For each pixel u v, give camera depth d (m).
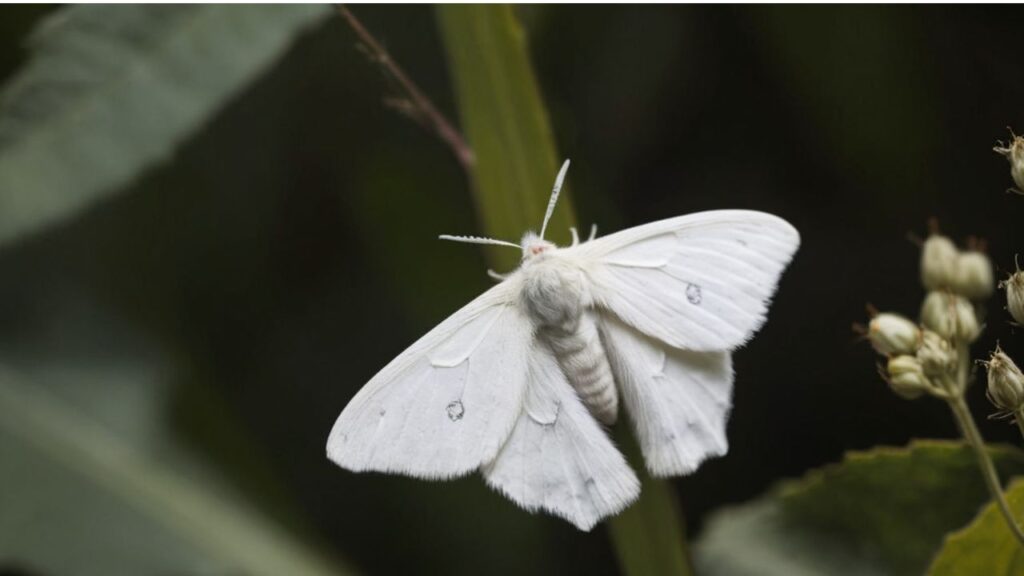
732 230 0.34
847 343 0.39
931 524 0.36
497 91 0.36
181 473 0.38
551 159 0.36
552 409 0.35
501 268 0.36
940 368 0.33
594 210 0.39
